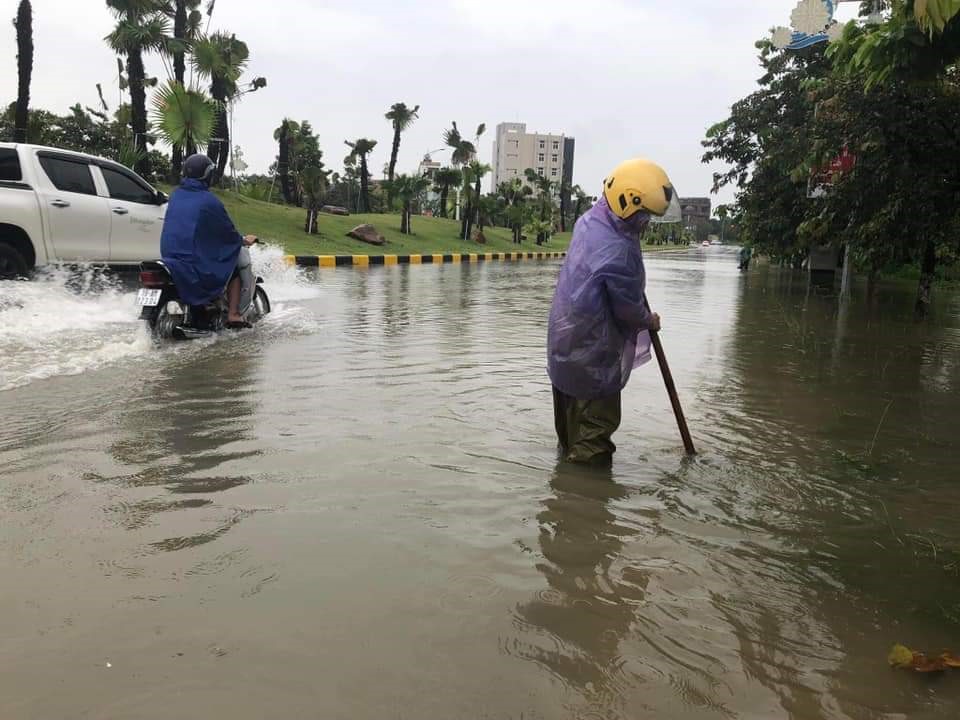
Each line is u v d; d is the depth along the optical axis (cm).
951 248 1052
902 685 198
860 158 910
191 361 596
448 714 178
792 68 1909
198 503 299
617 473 357
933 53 501
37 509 289
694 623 224
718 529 294
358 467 347
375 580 240
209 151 2786
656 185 354
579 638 212
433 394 502
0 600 221
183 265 697
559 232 7619
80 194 852
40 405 446
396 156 4306
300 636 207
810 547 281
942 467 382
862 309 1219
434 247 3161
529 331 823
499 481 337
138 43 2272
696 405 509
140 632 207
